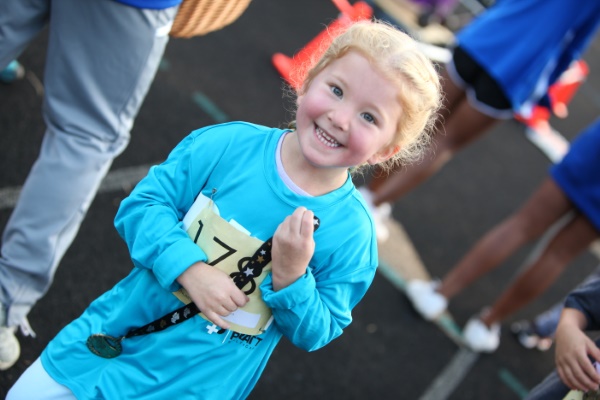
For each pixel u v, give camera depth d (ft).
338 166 4.49
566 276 14.07
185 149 5.05
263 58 15.40
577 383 5.49
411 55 4.42
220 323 4.67
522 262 13.74
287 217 4.51
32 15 6.52
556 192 9.69
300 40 16.79
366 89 4.32
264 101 14.15
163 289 4.99
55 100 6.49
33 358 7.70
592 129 9.43
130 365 5.11
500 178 16.03
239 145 4.92
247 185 4.80
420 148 5.24
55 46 6.32
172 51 14.11
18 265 6.56
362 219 4.91
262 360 5.23
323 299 4.89
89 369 5.27
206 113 12.89
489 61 9.96
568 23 9.68
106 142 6.72
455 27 20.66
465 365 10.82
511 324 12.07
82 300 8.59
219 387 5.03
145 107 12.21
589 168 9.27
